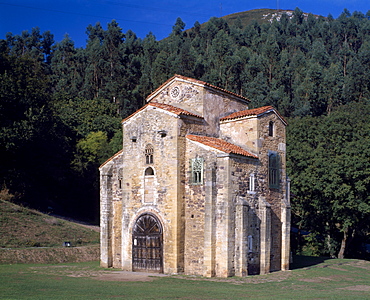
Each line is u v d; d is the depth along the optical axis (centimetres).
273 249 3338
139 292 2128
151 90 9744
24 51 13525
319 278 3030
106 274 2923
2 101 5225
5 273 2789
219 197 2888
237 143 3338
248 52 11669
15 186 5550
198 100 3300
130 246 3175
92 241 4612
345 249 5125
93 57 10919
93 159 6881
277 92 9181
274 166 3403
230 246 2836
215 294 2131
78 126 7644
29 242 4047
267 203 3162
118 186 3491
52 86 10412
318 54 12506
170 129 3044
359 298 2077
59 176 6350
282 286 2567
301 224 5812
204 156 2961
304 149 5019
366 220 5006
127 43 12056
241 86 10219
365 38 15650
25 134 5206
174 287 2353
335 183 4453
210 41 15300
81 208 6744
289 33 17512
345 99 9381
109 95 9794
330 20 19900
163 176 3041
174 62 9606
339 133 4988
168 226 2972
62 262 3781
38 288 2177
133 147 3269
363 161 4403
